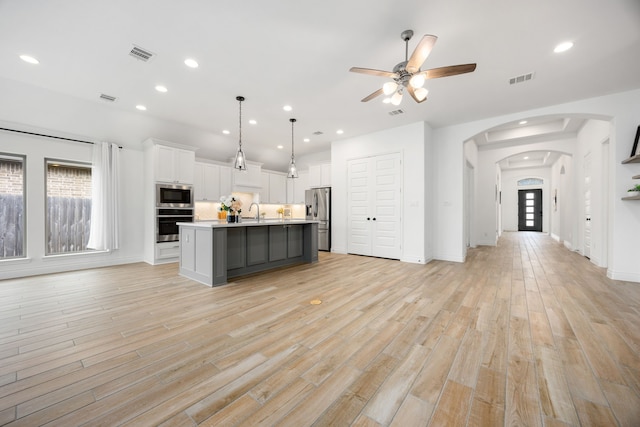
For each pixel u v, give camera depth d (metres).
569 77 3.26
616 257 3.70
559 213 8.47
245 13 2.25
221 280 3.48
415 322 2.31
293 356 1.78
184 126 5.30
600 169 4.55
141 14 2.26
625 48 2.67
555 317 2.39
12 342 1.94
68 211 4.40
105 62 3.02
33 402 1.32
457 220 5.09
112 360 1.72
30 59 2.97
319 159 7.75
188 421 1.21
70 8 2.19
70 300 2.87
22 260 3.88
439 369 1.63
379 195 5.56
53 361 1.70
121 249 4.83
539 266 4.58
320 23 2.37
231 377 1.55
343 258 5.50
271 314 2.49
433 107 4.24
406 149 5.16
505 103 4.05
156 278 3.82
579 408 1.29
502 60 2.91
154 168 4.79
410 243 5.10
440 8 2.17
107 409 1.29
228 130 5.57
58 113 4.01
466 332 2.12
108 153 4.55
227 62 3.01
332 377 1.55
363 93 3.79
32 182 3.96
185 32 2.50
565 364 1.66
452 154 5.16
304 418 1.24
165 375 1.56
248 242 4.12
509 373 1.58
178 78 3.38
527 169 12.72
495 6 2.14
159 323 2.29
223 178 6.22
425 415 1.26
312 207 6.89
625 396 1.37
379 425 1.20
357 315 2.46
